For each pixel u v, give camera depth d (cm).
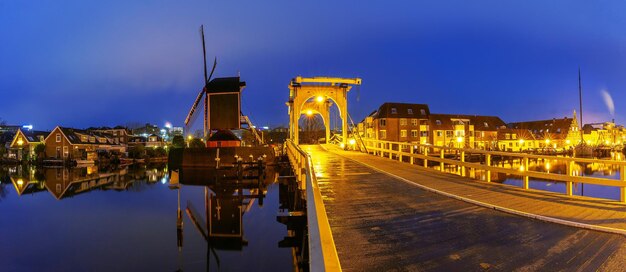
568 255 529
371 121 7962
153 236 1745
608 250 547
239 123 5184
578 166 5941
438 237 628
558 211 802
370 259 522
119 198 2980
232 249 1535
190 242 1644
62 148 7050
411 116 7656
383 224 715
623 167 913
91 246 1578
